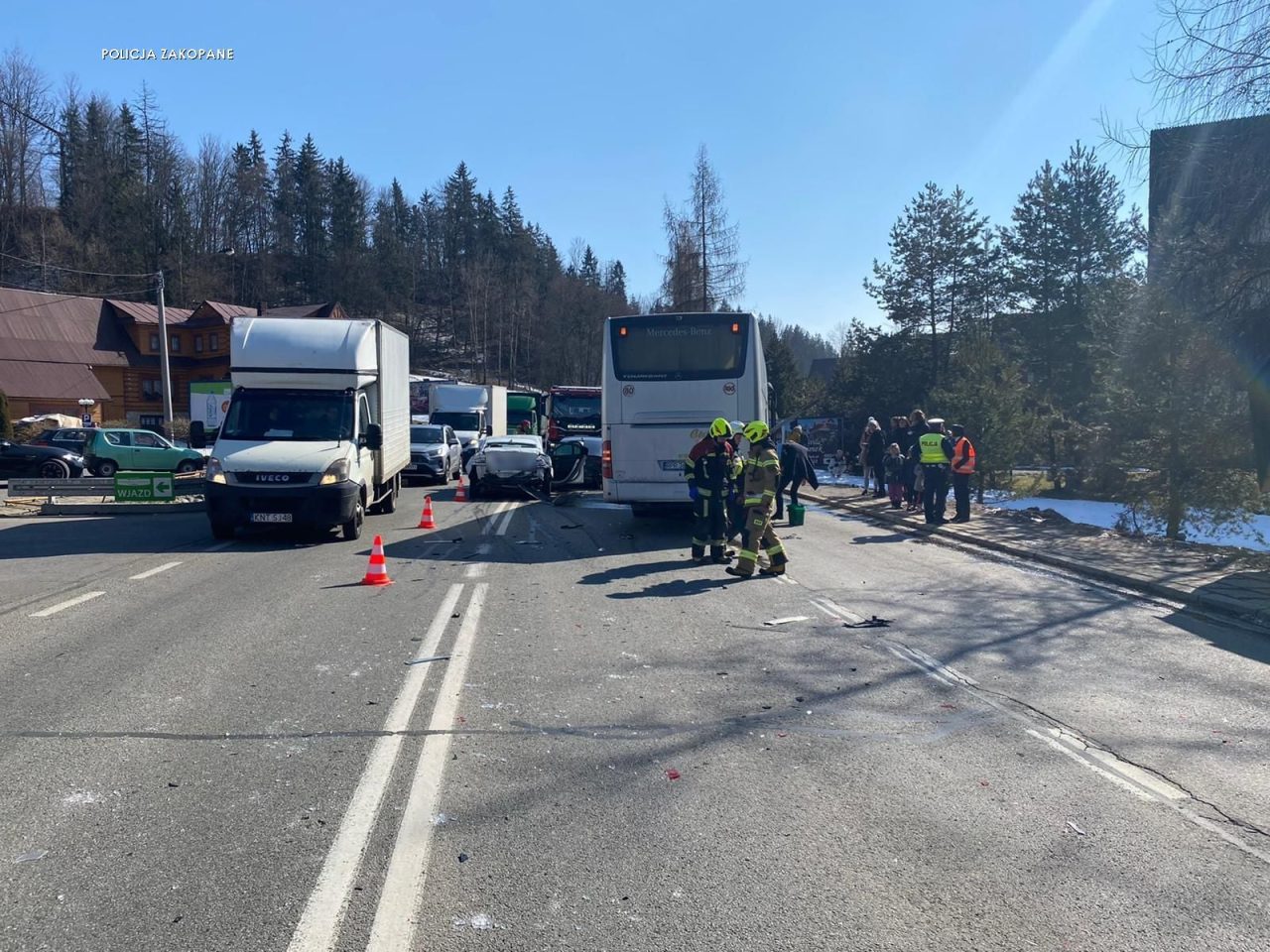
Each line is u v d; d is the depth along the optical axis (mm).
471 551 14109
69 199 66875
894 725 6043
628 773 5156
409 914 3631
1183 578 11148
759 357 16328
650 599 10383
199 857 4094
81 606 9586
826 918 3645
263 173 90000
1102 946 3469
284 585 10953
